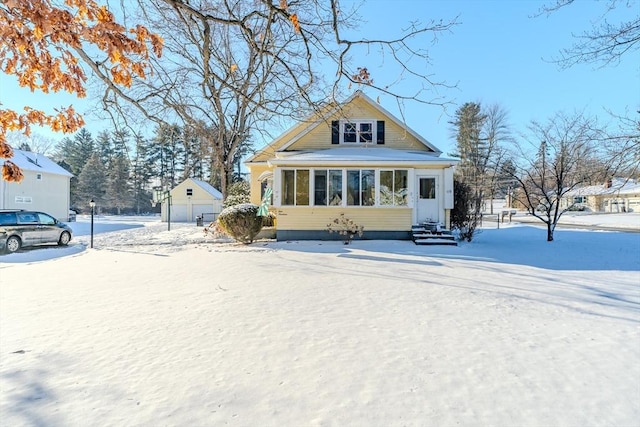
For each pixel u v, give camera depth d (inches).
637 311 199.9
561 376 125.0
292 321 185.3
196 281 289.3
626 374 126.4
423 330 170.9
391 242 552.1
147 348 152.5
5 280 305.6
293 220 586.6
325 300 225.9
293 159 569.9
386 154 607.5
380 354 143.6
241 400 111.0
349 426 97.3
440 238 540.4
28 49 105.7
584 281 280.7
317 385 119.6
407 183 573.0
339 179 579.8
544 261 383.6
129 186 2028.8
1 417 103.3
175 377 126.4
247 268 346.9
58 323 186.7
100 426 99.1
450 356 141.5
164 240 661.9
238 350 149.0
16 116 119.0
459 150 1498.5
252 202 708.0
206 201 1509.6
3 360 141.6
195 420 101.0
